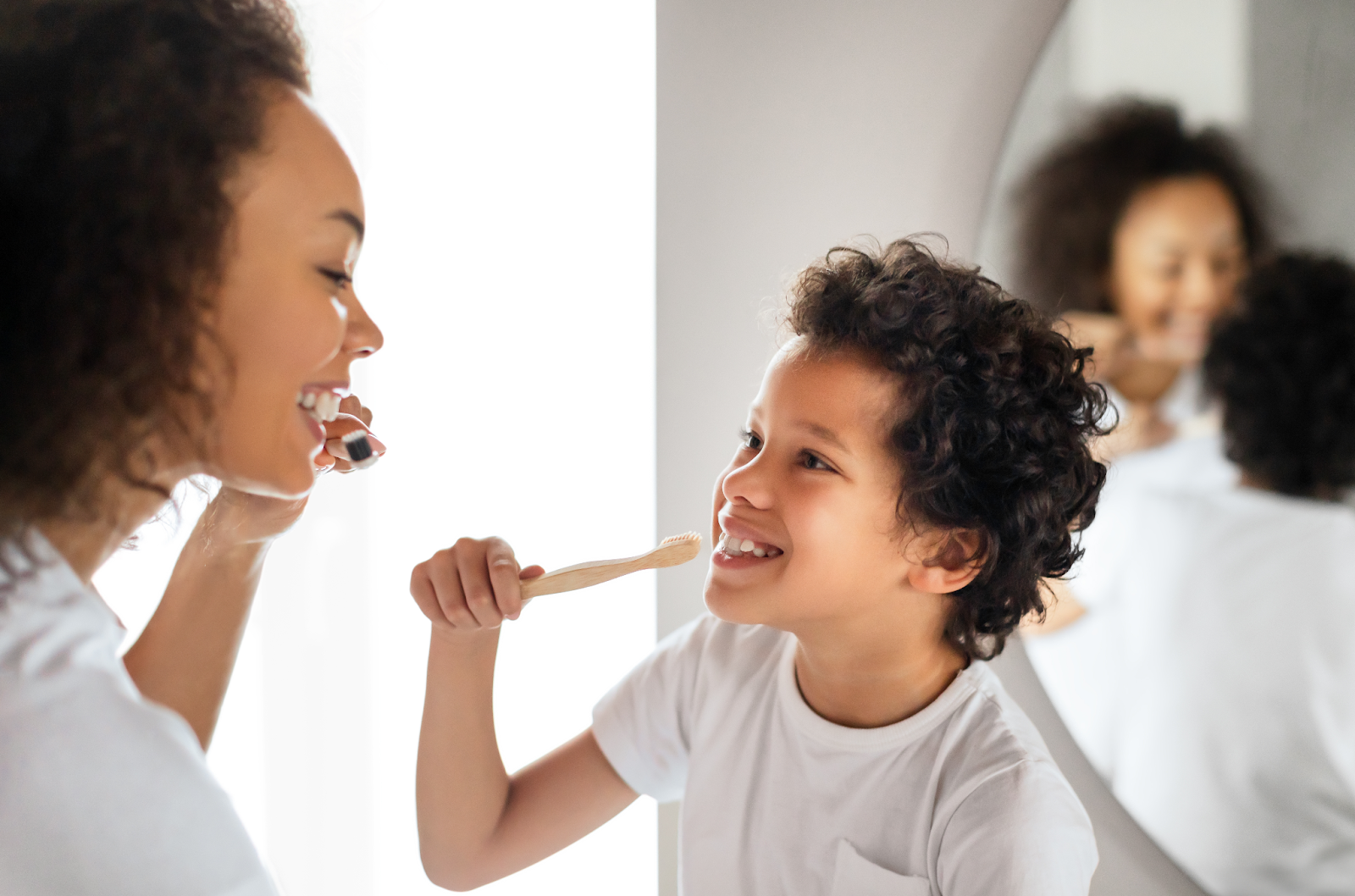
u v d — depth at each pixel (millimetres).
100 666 427
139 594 1253
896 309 666
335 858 1400
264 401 468
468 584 657
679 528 1073
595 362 1250
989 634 743
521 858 788
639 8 1154
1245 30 895
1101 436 847
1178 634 926
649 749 843
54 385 420
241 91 444
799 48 1029
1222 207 906
